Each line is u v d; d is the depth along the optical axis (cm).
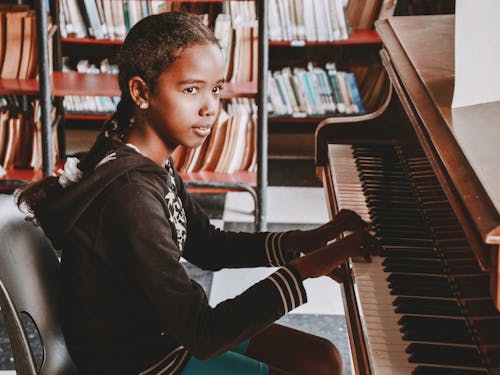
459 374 108
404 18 213
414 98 144
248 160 347
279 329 153
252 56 336
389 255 141
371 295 128
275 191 379
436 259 140
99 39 357
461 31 127
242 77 339
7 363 235
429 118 130
